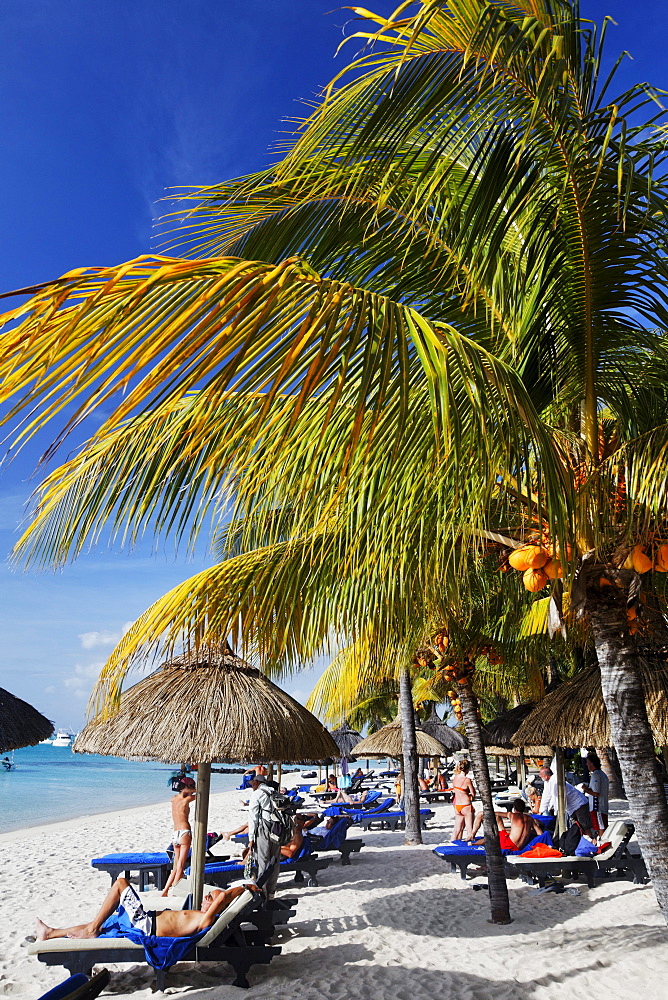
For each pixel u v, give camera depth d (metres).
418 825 12.59
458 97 2.52
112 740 5.99
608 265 3.30
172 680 6.34
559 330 3.67
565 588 3.78
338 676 9.88
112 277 1.40
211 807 26.28
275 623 4.54
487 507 3.63
